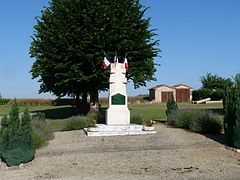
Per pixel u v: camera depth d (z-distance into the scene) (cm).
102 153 1169
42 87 2955
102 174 920
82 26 2520
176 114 1905
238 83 1335
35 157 1124
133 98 7400
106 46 2533
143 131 1575
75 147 1277
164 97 6962
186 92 7006
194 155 1141
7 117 1125
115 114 1708
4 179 906
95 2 2550
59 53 2534
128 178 877
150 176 894
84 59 2495
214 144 1321
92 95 2858
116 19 2552
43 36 2570
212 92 6397
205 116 1658
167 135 1521
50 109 4647
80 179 880
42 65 2575
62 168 992
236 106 1235
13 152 1032
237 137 1215
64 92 2869
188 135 1523
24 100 6669
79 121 1928
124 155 1138
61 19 2570
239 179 866
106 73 2442
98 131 1559
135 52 2598
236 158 1107
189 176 893
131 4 2781
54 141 1422
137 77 2633
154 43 2752
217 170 954
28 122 1094
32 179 895
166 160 1070
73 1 2566
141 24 2741
